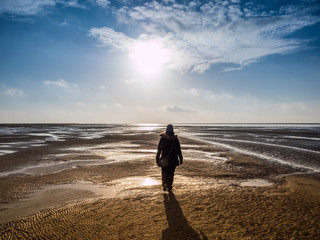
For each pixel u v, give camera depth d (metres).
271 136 29.08
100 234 3.09
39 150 14.22
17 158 10.98
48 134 34.06
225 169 8.31
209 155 12.12
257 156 11.60
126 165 9.16
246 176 7.20
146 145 17.77
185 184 5.98
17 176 7.27
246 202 4.30
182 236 2.96
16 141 20.80
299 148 15.18
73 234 3.12
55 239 2.99
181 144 18.25
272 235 2.95
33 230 3.30
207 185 5.86
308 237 2.88
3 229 3.38
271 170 8.16
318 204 4.15
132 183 6.29
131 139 23.98
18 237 3.08
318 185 5.94
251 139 23.84
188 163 9.52
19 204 4.64
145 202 4.40
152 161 10.12
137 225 3.34
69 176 7.21
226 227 3.21
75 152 13.34
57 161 10.14
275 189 5.41
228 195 4.80
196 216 3.63
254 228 3.16
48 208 4.32
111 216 3.73
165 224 3.35
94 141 21.28
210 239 2.88
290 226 3.20
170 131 5.17
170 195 4.84
